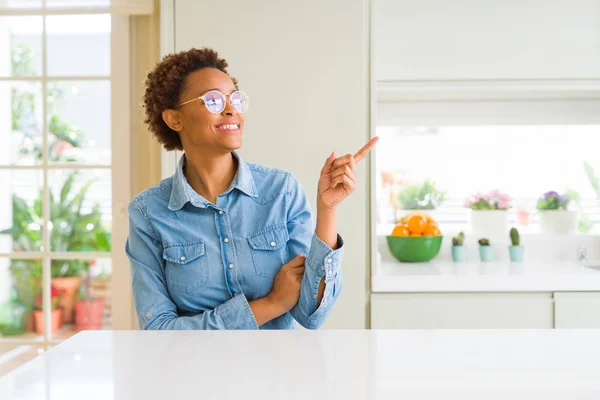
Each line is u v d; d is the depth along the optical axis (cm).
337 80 222
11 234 277
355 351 73
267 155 223
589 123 276
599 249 275
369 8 225
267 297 125
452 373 63
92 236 275
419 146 284
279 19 222
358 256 221
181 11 223
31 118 276
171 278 128
